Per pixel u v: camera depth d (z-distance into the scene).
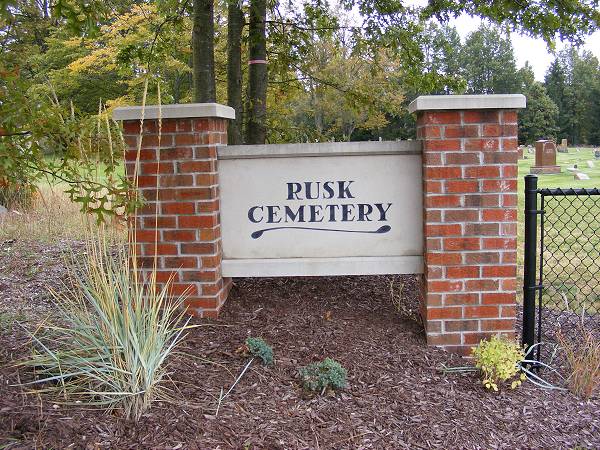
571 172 21.84
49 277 5.06
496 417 3.31
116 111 4.05
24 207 8.12
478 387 3.62
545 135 54.72
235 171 4.31
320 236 4.29
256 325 4.14
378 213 4.25
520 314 5.25
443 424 3.18
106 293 3.12
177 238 4.21
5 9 2.72
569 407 3.49
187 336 3.88
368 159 4.21
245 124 6.42
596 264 7.10
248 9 6.27
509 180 3.92
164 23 6.64
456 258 3.98
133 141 4.16
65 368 3.14
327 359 3.50
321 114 17.20
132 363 2.98
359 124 13.61
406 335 4.16
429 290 4.00
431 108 3.83
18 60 3.21
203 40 5.59
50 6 2.89
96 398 3.00
